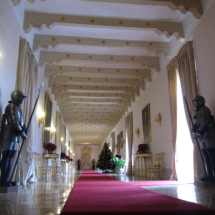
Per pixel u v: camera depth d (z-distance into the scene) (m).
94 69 11.98
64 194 4.18
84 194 3.94
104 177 10.87
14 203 3.10
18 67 6.72
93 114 21.55
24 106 6.96
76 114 21.55
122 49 10.30
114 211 2.36
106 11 7.69
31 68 7.88
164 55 9.52
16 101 5.09
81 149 42.78
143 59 10.82
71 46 9.99
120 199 3.27
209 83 6.40
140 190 4.58
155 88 11.32
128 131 16.84
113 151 25.58
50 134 13.39
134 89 14.92
